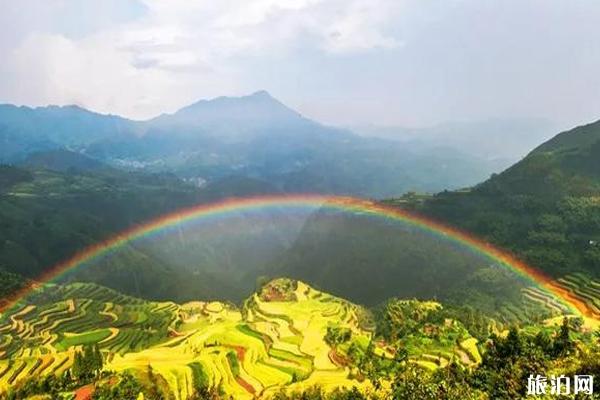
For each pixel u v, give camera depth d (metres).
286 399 102.19
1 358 152.88
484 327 159.38
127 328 191.88
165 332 185.75
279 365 128.75
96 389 106.00
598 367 78.94
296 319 177.88
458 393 90.25
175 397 105.88
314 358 133.62
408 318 168.50
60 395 103.38
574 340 105.56
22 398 105.94
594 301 188.62
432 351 132.75
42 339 171.62
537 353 96.81
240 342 145.12
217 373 119.38
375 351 137.75
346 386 111.44
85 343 166.88
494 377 92.38
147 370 117.81
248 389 113.44
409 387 95.75
